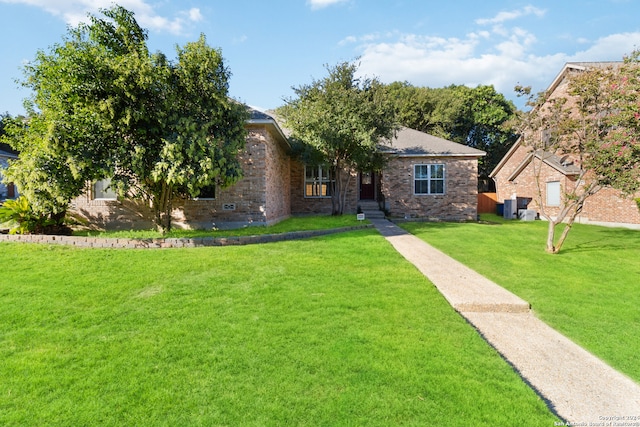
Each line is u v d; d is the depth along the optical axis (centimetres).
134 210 1181
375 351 362
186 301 504
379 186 2000
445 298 539
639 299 553
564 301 540
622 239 1134
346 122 1389
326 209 1803
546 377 334
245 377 316
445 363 341
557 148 902
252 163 1187
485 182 3788
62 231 1035
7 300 504
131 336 397
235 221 1194
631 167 773
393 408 275
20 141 904
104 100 759
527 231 1303
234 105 941
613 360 368
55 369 329
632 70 782
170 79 832
